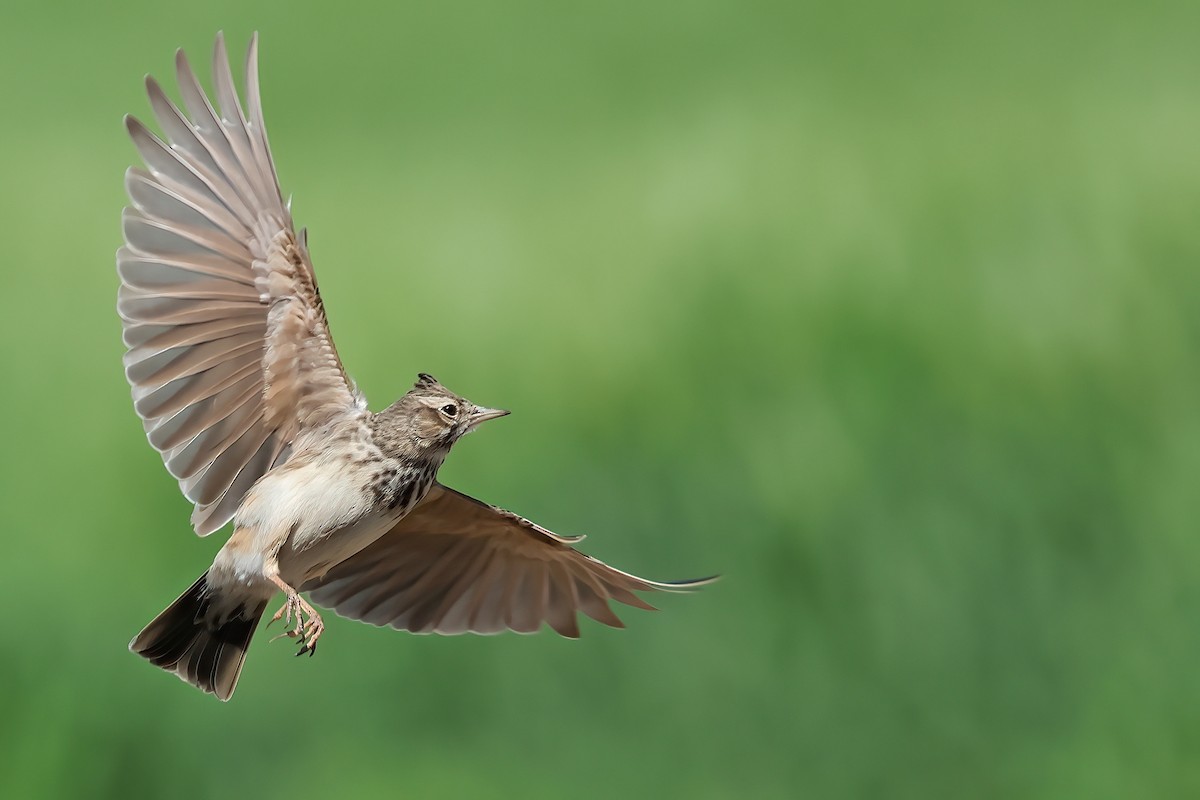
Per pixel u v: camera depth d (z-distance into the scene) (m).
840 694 12.41
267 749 12.14
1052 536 12.95
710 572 13.05
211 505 7.49
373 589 8.35
